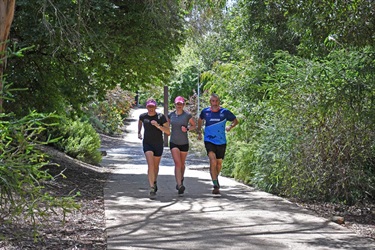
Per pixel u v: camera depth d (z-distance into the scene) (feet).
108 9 44.93
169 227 28.09
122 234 26.27
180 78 116.88
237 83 59.57
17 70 47.91
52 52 43.29
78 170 53.72
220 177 53.93
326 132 37.19
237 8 60.34
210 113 40.98
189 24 61.46
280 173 40.32
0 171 17.34
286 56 43.98
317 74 35.24
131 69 55.93
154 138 39.47
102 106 126.52
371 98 32.37
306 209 34.68
